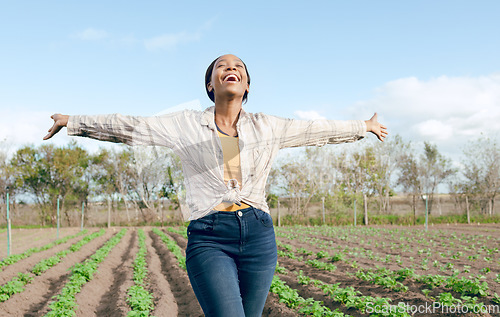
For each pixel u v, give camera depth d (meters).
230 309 2.04
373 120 2.65
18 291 8.29
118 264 12.80
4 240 20.75
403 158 28.33
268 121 2.43
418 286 7.86
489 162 26.69
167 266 12.05
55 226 29.34
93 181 29.45
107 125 2.25
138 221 29.20
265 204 2.39
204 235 2.24
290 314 6.43
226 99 2.39
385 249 14.32
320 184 26.62
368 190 28.30
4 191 29.02
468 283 6.99
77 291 8.45
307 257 12.90
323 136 2.51
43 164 29.52
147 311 6.29
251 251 2.27
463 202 27.33
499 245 14.56
